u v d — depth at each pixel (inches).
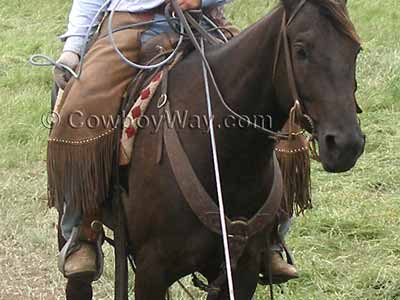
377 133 355.6
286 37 147.6
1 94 415.5
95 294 248.7
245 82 157.8
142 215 167.3
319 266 248.4
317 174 320.5
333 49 142.0
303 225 275.1
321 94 142.3
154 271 168.2
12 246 283.0
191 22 174.7
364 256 257.6
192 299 208.8
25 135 372.2
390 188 311.4
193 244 162.7
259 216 163.3
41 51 488.1
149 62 175.5
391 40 483.8
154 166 164.4
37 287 258.5
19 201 312.8
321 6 143.1
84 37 187.2
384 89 397.1
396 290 233.9
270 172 164.4
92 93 174.2
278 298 233.8
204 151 160.9
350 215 281.3
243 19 524.7
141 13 181.8
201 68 166.1
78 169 174.9
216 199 161.3
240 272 169.5
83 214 180.2
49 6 587.5
